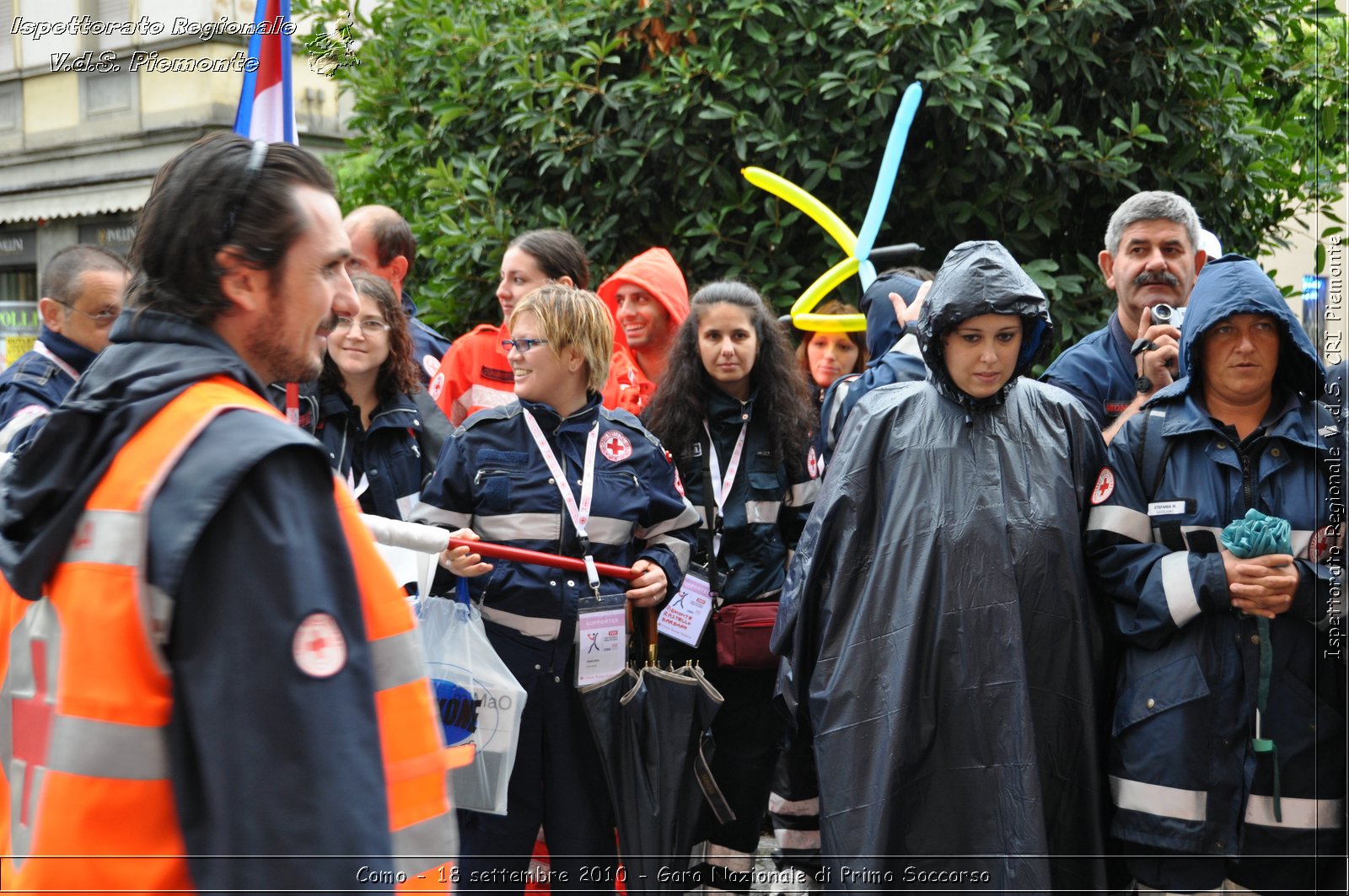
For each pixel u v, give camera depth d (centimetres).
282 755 124
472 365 427
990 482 289
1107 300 507
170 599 126
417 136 557
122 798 128
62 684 133
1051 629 284
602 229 519
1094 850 285
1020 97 500
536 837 322
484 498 315
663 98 495
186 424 134
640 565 328
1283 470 286
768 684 369
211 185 145
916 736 281
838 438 340
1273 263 693
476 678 292
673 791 313
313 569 130
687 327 379
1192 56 508
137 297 148
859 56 469
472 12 545
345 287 157
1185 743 276
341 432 349
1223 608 277
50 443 140
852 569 296
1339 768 278
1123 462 298
